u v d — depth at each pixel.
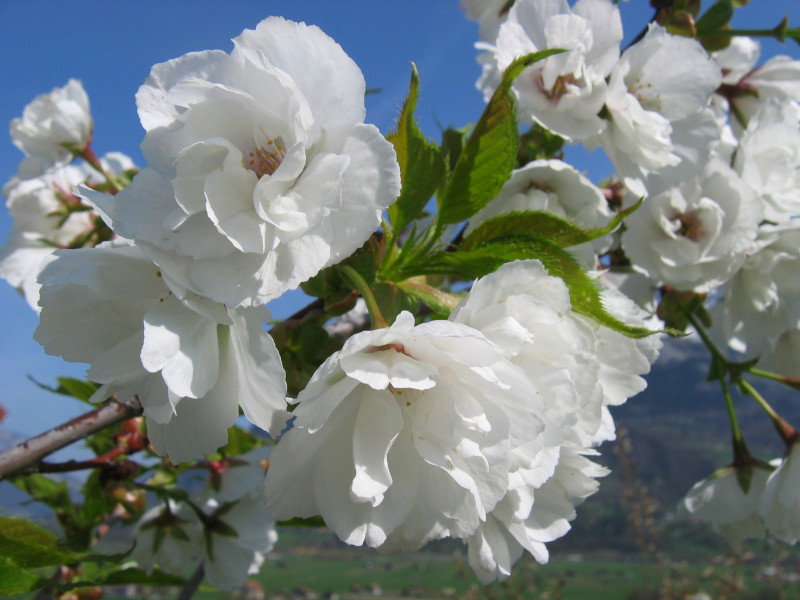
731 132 0.29
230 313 0.12
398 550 0.13
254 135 0.12
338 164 0.11
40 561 0.13
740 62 0.29
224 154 0.12
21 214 0.35
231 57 0.12
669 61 0.23
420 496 0.13
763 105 0.26
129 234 0.11
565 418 0.13
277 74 0.12
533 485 0.13
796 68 0.28
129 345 0.13
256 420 0.12
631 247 0.25
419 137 0.15
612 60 0.21
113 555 0.14
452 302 0.15
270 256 0.12
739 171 0.26
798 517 0.24
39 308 0.14
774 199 0.26
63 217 0.35
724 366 0.26
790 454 0.24
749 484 0.25
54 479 0.26
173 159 0.12
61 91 0.34
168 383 0.11
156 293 0.13
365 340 0.12
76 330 0.13
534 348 0.13
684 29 0.25
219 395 0.13
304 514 0.13
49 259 0.13
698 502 0.26
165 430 0.13
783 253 0.25
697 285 0.25
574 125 0.21
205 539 0.26
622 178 0.22
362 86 0.12
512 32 0.21
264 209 0.11
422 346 0.12
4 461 0.16
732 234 0.24
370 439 0.13
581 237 0.14
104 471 0.23
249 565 0.26
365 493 0.12
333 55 0.12
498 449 0.12
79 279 0.12
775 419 0.25
